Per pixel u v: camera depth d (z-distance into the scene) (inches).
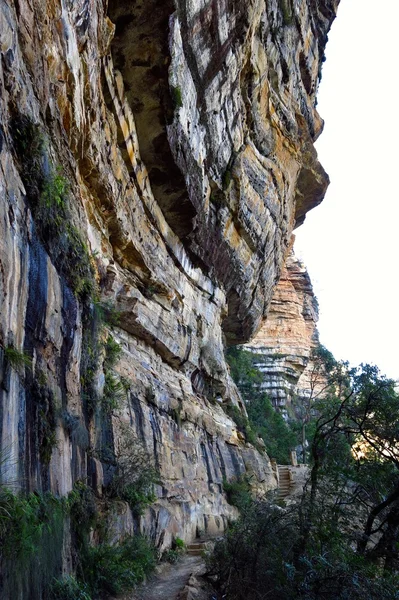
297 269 2052.2
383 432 327.0
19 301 218.1
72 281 310.8
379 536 340.5
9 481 189.2
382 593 255.4
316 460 332.2
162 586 350.6
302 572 276.1
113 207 483.2
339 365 396.2
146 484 421.1
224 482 725.9
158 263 609.0
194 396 713.6
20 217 224.8
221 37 597.9
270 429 1461.6
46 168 268.8
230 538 352.5
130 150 529.3
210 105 648.4
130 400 479.8
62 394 278.8
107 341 454.9
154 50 494.9
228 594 326.6
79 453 309.9
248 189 815.7
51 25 316.2
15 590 179.0
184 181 598.5
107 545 317.7
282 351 1857.8
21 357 207.9
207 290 784.9
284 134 958.4
